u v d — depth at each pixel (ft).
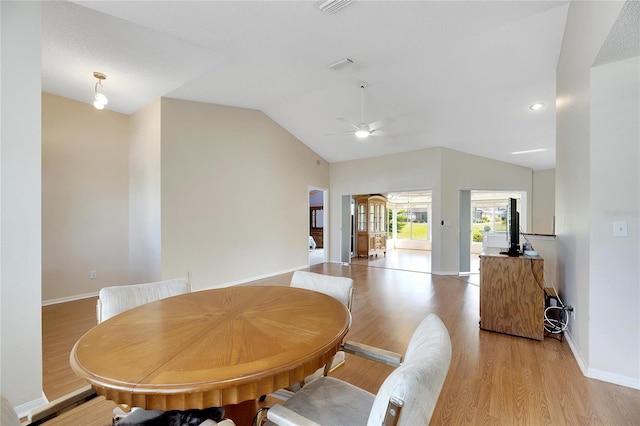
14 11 5.57
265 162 17.94
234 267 16.01
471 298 13.69
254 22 7.73
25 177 5.67
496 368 7.24
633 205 6.33
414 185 20.42
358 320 10.80
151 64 10.35
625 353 6.41
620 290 6.46
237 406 4.18
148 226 13.89
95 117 14.26
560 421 5.36
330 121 17.76
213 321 4.16
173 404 2.74
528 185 20.94
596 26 6.02
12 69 5.53
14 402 5.54
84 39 8.77
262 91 13.42
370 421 2.36
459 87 12.52
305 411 3.62
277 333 3.74
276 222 18.79
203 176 14.62
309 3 7.00
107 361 3.03
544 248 11.84
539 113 14.15
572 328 8.39
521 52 9.96
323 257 26.11
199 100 14.26
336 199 24.48
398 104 14.40
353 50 9.50
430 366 2.43
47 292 12.82
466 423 5.32
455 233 19.49
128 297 5.31
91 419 5.46
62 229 13.25
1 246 5.42
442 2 7.16
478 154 19.69
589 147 6.72
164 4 6.86
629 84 6.33
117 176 15.01
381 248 30.53
